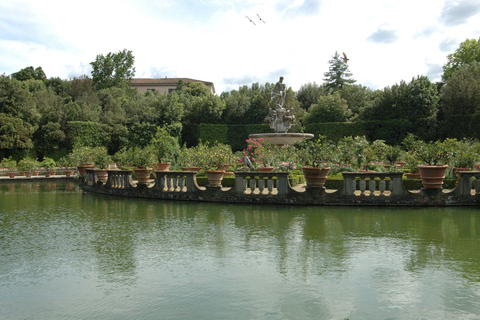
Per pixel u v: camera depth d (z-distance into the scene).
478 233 6.78
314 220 8.19
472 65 37.69
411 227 7.34
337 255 5.51
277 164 15.55
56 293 4.25
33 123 38.81
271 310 3.76
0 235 7.10
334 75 62.44
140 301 4.01
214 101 47.34
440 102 38.06
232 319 3.58
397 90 39.78
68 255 5.72
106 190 14.36
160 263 5.25
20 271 5.01
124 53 62.66
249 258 5.41
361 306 3.83
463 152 13.54
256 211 9.48
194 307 3.85
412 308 3.77
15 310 3.83
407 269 4.87
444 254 5.49
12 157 36.19
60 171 30.08
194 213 9.30
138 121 43.91
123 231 7.35
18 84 38.69
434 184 9.80
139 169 13.12
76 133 39.66
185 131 47.94
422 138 36.78
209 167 11.54
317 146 10.59
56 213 9.70
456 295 4.06
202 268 5.01
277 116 21.62
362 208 9.71
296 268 4.96
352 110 50.56
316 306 3.84
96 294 4.21
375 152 17.16
